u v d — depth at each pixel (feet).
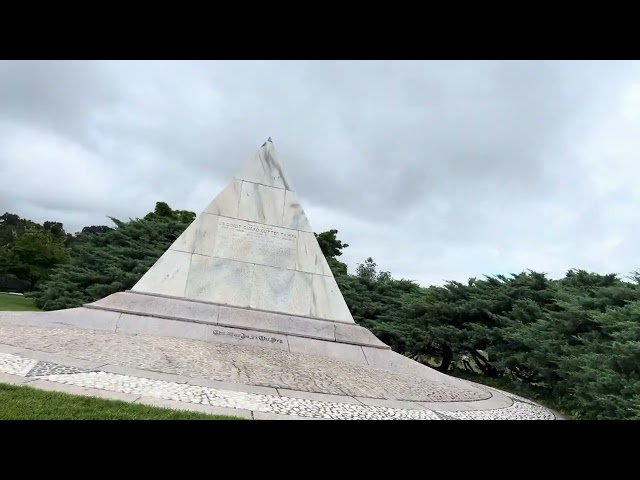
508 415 23.04
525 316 40.88
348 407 18.97
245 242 34.94
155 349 24.20
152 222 69.36
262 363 25.34
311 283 35.47
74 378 17.03
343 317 35.24
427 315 50.24
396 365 32.83
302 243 36.27
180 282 32.65
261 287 34.30
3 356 18.81
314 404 18.60
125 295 30.96
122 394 15.87
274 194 36.81
